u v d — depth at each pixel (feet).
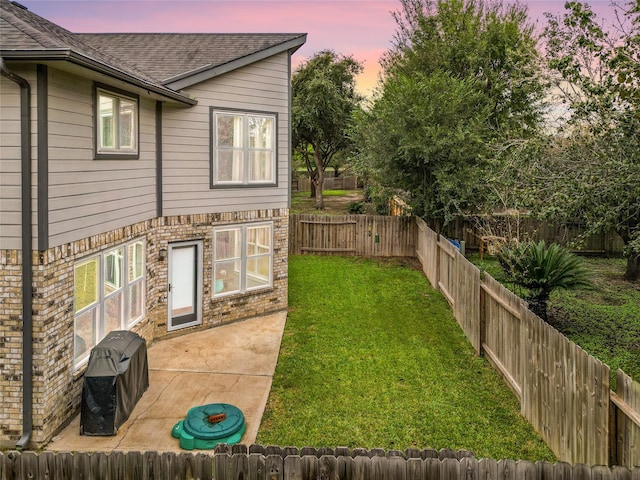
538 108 59.11
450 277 44.57
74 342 25.22
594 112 26.68
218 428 22.99
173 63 38.32
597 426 17.99
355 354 33.91
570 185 27.12
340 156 119.65
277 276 43.68
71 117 24.20
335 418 25.32
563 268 35.45
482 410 26.07
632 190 26.89
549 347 22.26
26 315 22.18
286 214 43.91
